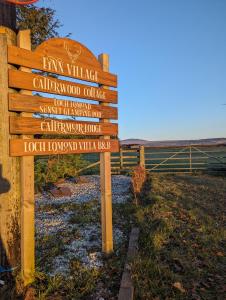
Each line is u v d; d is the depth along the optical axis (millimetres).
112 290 3510
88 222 6402
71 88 3996
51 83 3699
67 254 4520
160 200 8570
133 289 3395
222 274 4004
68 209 7766
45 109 3643
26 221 3418
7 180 3463
